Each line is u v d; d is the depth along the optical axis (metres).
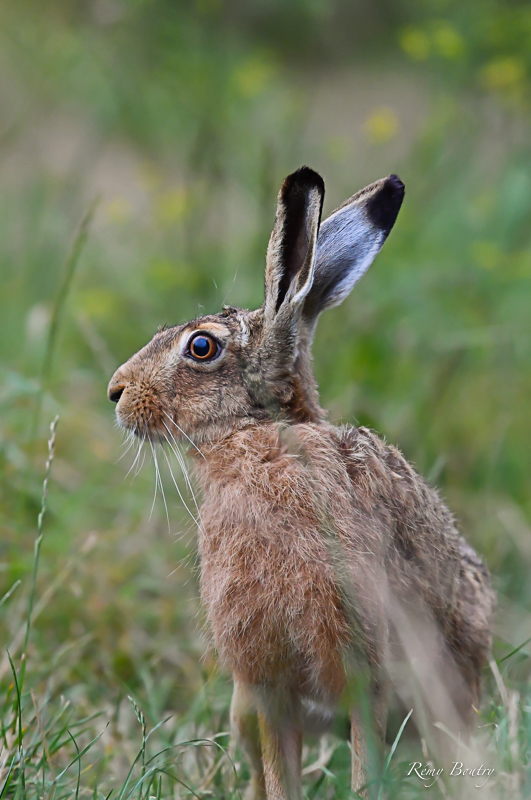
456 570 7.75
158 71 18.92
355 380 12.17
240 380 7.25
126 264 15.78
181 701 9.03
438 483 11.39
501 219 14.52
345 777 7.41
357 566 6.73
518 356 13.04
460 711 7.75
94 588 9.70
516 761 6.66
